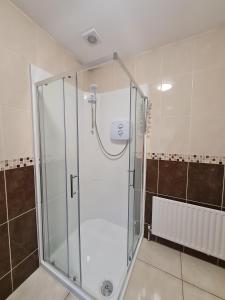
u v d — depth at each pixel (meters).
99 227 1.95
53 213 1.43
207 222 1.39
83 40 1.49
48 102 1.35
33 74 1.27
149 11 1.16
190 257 1.53
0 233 1.08
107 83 1.90
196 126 1.44
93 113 1.98
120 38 1.46
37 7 1.13
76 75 1.45
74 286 1.21
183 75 1.47
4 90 1.07
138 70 1.69
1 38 1.04
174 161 1.57
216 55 1.32
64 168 1.44
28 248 1.31
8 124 1.11
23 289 1.21
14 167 1.16
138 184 1.67
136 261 1.48
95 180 2.07
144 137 1.70
